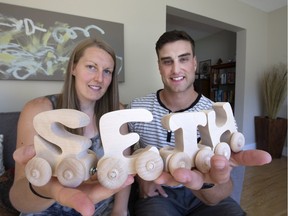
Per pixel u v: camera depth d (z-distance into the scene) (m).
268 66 3.01
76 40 1.61
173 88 0.88
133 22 1.88
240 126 2.89
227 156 0.46
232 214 0.72
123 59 1.82
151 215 0.73
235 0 2.63
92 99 0.74
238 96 2.91
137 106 0.97
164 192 0.82
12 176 0.81
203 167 0.42
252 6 2.81
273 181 1.98
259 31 2.92
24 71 1.45
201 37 3.82
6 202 0.72
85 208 0.31
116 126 0.41
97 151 0.71
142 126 0.89
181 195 0.82
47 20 1.50
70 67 0.75
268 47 3.01
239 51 2.86
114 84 0.81
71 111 0.39
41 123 0.40
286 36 2.77
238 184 0.88
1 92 1.42
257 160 0.43
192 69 0.90
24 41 1.44
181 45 0.86
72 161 0.37
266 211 1.50
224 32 3.46
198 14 2.31
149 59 1.98
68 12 1.60
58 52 1.55
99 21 1.70
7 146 1.12
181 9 2.17
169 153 0.43
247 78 2.84
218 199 0.64
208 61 3.79
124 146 0.41
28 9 1.44
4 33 1.38
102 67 0.70
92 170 0.40
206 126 0.46
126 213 0.76
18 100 1.47
